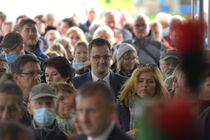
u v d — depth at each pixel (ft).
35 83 28.76
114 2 122.52
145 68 28.96
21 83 28.63
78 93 16.60
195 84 9.53
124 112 28.53
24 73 28.43
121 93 28.86
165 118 8.89
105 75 33.81
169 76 36.11
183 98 9.18
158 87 29.04
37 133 22.71
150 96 28.73
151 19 119.75
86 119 16.15
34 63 28.73
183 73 9.66
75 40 59.88
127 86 28.91
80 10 103.04
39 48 43.88
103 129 16.39
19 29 43.88
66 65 31.76
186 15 10.57
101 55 33.30
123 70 40.06
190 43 9.52
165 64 38.63
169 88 33.88
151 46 53.47
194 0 34.50
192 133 8.90
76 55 46.37
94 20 76.33
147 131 8.96
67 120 25.45
